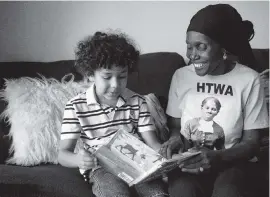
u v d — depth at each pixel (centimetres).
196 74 141
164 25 188
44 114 146
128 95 138
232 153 125
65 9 185
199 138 136
